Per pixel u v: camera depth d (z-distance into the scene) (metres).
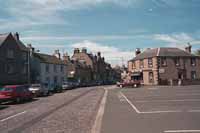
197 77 67.44
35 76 61.97
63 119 15.00
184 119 13.55
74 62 89.62
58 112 18.39
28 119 15.33
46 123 13.70
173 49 68.06
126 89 52.00
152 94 33.78
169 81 64.12
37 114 17.56
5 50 49.16
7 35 50.31
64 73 77.56
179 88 47.12
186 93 33.38
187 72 66.69
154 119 13.88
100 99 29.17
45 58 69.25
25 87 29.78
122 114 16.39
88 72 99.06
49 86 43.25
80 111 18.75
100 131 11.27
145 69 67.69
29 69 56.91
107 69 124.62
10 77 50.25
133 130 11.18
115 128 11.80
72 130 11.62
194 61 67.75
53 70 71.06
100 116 15.88
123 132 10.88
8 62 49.91
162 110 17.52
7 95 26.62
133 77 71.31
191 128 11.16
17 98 27.30
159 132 10.58
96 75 107.50
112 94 37.47
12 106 24.23
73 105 23.19
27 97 29.58
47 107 22.03
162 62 65.44
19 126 12.98
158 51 66.44
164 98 26.84
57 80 73.06
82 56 104.06
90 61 103.00
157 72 65.00
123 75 94.69
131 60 72.94
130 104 22.31
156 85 63.59
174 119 13.64
